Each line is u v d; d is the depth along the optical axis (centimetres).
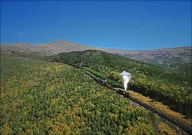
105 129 3161
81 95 4388
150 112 3362
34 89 5325
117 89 4684
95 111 3653
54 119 3728
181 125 3103
